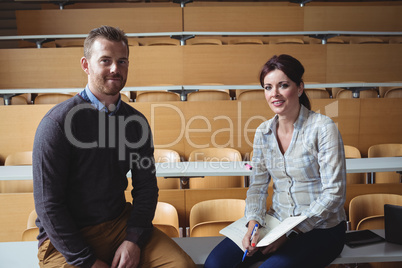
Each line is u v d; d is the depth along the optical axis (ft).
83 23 18.88
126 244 4.59
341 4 22.45
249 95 13.88
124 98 13.43
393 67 17.69
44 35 17.31
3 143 12.14
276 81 4.96
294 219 4.80
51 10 18.72
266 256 5.11
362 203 7.59
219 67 17.01
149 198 5.04
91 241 4.69
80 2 22.00
